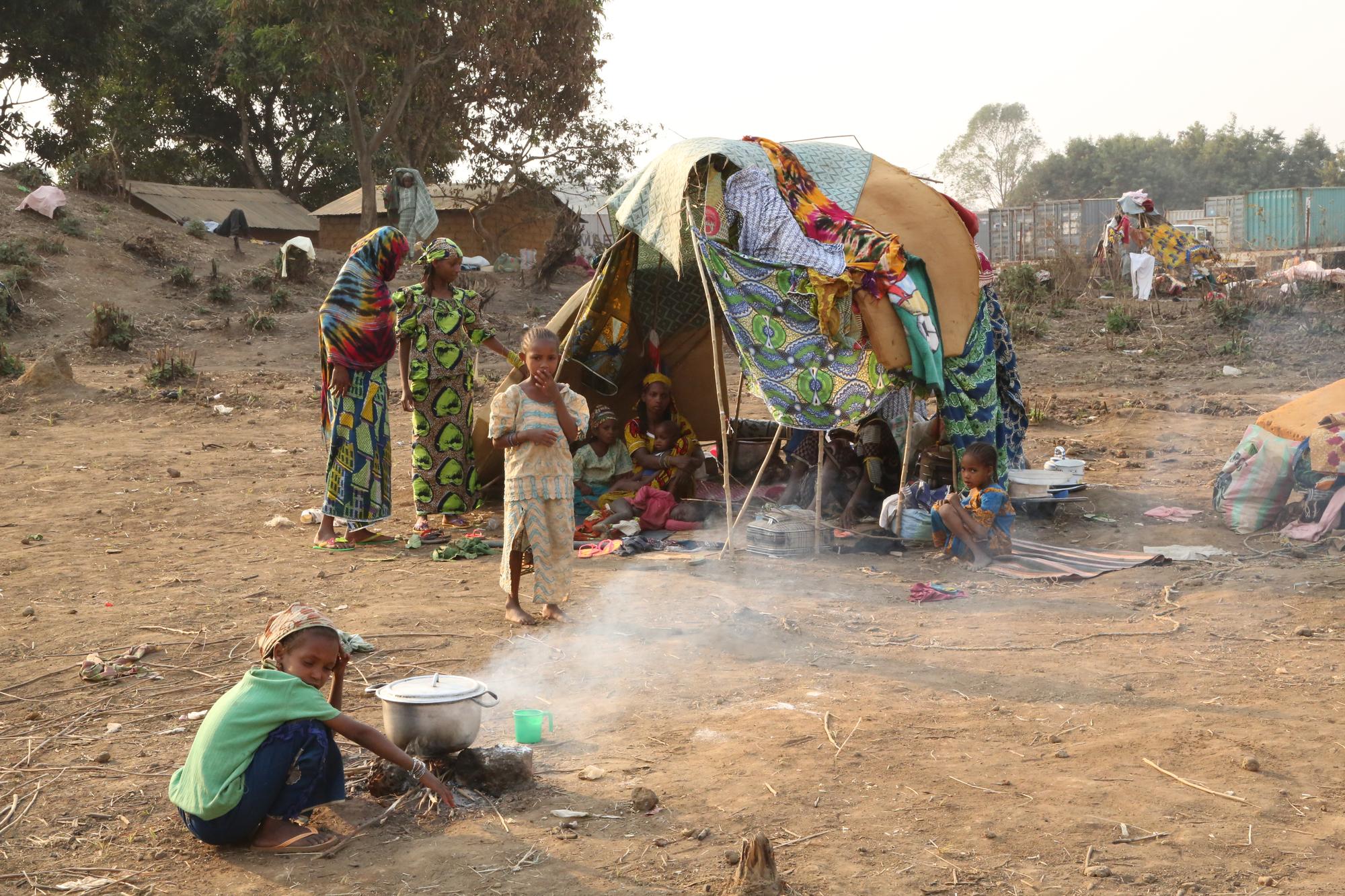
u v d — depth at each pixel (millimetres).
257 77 41531
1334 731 4434
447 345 8617
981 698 4949
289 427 14383
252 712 3633
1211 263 27219
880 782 4047
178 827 3812
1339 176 102062
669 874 3408
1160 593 6668
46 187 28250
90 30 35000
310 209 51312
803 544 7914
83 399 15945
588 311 9102
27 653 5730
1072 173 106875
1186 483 10172
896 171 8648
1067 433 13133
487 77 34562
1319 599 6371
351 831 3742
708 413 10531
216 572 7465
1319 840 3553
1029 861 3447
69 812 3912
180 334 22859
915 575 7320
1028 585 7000
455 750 4090
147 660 5633
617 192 8500
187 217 38031
